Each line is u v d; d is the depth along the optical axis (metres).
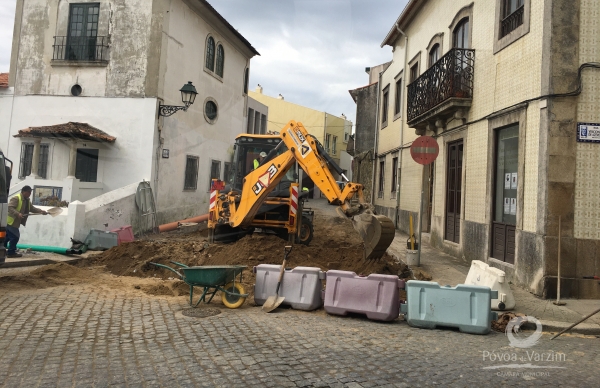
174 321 5.00
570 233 6.61
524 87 7.44
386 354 4.12
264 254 8.11
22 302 5.54
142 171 6.81
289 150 7.79
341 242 10.66
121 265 8.13
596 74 6.67
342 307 5.57
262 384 3.30
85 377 3.33
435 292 5.23
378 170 18.36
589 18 6.73
